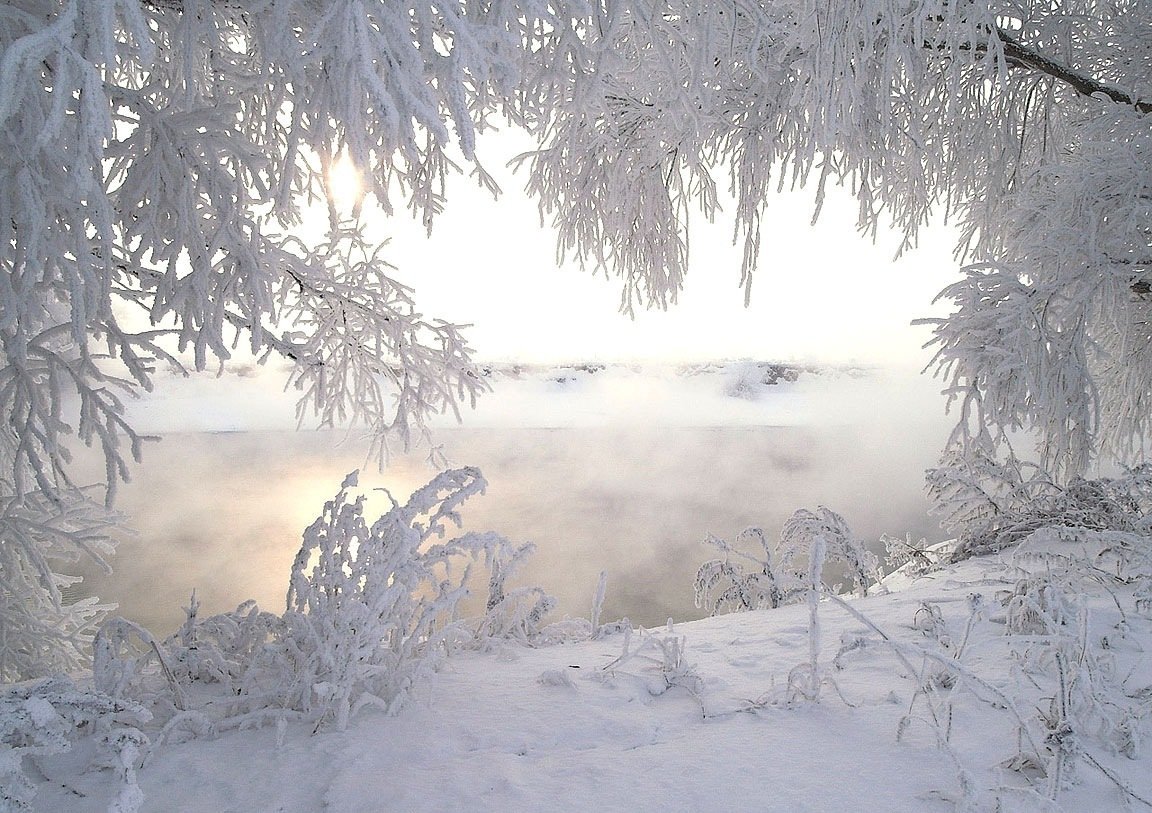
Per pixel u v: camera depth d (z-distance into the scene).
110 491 3.28
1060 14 6.41
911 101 5.86
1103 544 3.91
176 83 3.58
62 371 3.35
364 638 2.64
